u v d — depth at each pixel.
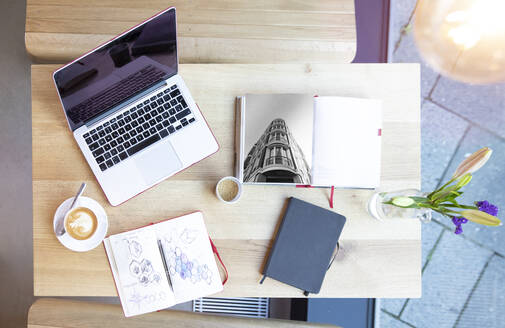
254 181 0.94
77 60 0.91
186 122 0.96
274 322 1.03
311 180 0.94
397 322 1.73
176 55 0.94
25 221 1.64
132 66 0.93
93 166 0.94
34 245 0.95
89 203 0.93
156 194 0.97
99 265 0.95
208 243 0.96
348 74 1.01
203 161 0.98
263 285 0.97
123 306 0.93
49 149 0.97
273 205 0.99
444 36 1.75
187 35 1.17
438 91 1.78
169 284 0.94
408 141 1.01
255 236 0.98
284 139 0.95
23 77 1.66
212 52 1.18
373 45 1.68
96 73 0.92
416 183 1.01
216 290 0.95
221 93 0.99
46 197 0.96
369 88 1.01
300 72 1.00
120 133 0.95
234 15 1.18
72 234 0.90
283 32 1.19
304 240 0.96
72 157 0.97
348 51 1.20
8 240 1.63
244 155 0.94
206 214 0.98
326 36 1.19
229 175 0.99
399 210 0.90
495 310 1.72
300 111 0.96
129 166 0.95
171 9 0.91
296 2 1.20
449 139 1.77
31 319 0.98
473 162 0.74
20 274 1.62
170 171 0.95
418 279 0.99
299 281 0.95
